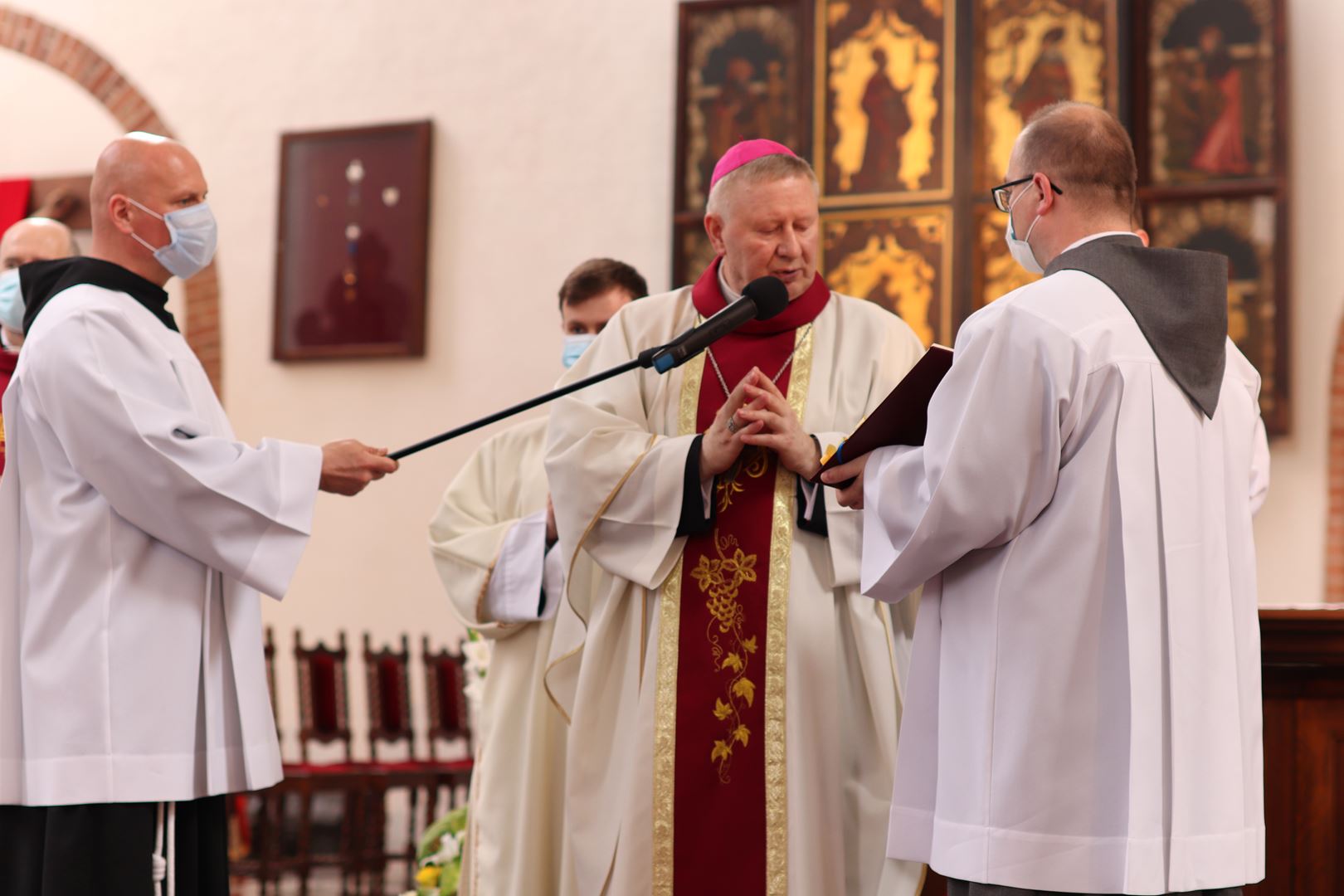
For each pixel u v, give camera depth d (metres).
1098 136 2.30
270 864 5.73
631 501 2.83
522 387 7.08
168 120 7.70
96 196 2.97
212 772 2.81
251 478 2.80
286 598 7.23
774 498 2.82
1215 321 2.21
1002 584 2.14
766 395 2.73
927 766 2.25
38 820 2.70
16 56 7.90
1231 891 2.10
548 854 3.21
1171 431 2.13
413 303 7.20
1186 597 2.09
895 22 6.29
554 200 7.12
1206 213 6.00
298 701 6.70
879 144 6.25
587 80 7.14
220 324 7.52
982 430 2.12
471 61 7.32
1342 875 2.75
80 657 2.69
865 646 2.79
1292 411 5.92
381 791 5.90
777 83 6.61
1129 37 6.06
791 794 2.70
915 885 2.65
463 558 3.40
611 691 2.90
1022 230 2.37
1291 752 2.79
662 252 6.90
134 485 2.71
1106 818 2.04
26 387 2.79
